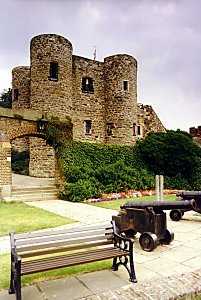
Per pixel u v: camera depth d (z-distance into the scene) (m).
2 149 13.48
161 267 4.88
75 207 11.58
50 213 9.97
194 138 29.39
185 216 9.91
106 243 4.58
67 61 21.94
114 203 12.80
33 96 21.25
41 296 3.75
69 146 15.97
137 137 26.11
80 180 14.32
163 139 20.12
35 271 3.55
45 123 15.04
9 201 12.58
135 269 4.76
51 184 15.70
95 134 24.44
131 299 3.62
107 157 17.62
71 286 4.05
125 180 16.14
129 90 24.41
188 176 20.67
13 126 14.02
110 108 24.48
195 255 5.54
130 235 6.76
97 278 4.34
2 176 13.32
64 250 4.19
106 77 25.02
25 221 8.54
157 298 3.67
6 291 3.93
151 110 29.56
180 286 4.03
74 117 23.39
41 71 21.03
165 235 6.25
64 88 21.50
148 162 19.86
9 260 5.22
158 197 11.35
